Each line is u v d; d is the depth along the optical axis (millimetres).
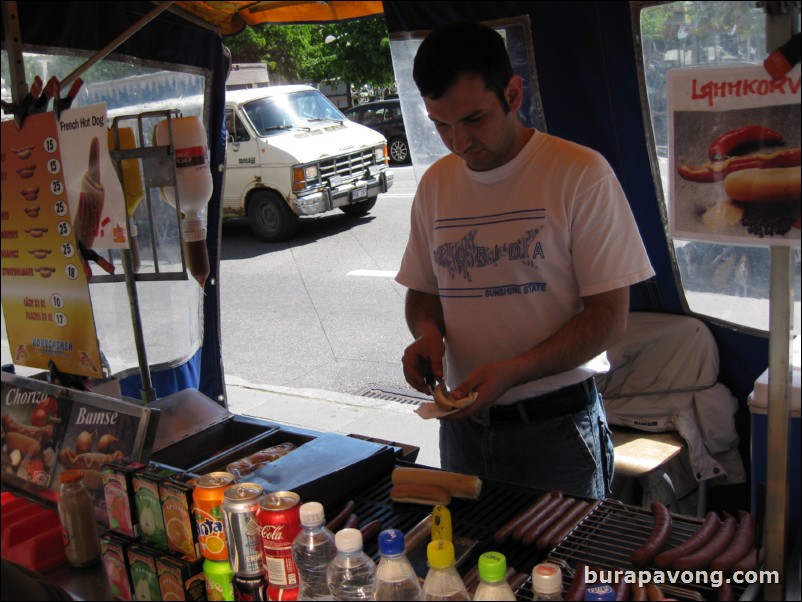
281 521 1309
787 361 1208
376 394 5172
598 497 2043
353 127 10445
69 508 1606
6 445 1917
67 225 1857
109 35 2697
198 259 2377
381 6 3143
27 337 2068
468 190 1923
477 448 2053
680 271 2996
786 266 1173
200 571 1462
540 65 2902
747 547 1439
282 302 7453
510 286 1889
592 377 2025
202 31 3086
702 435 2938
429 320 2098
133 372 3111
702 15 2512
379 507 1799
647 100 2746
